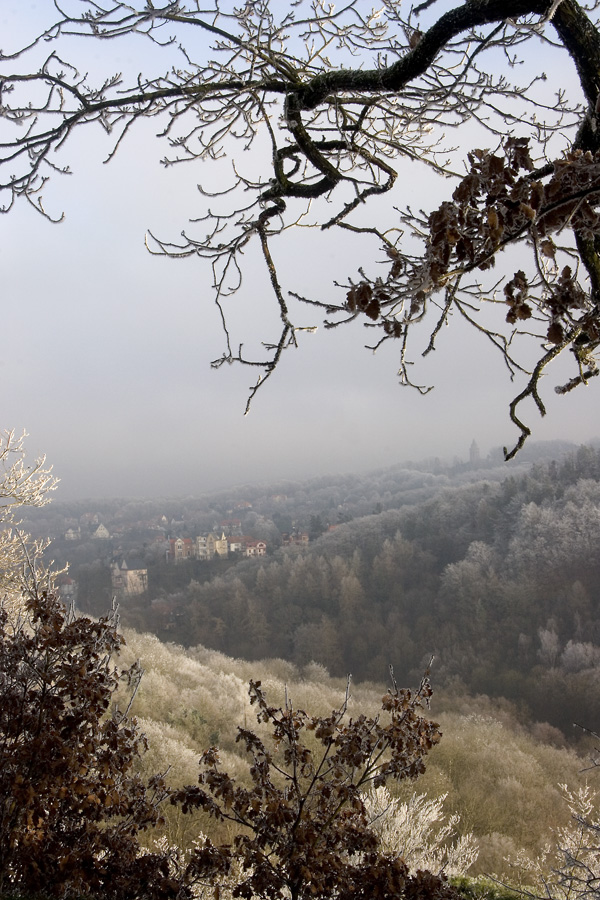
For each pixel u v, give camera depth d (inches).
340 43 107.0
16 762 111.7
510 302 57.7
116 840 117.6
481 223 53.9
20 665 121.1
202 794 122.8
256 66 84.9
